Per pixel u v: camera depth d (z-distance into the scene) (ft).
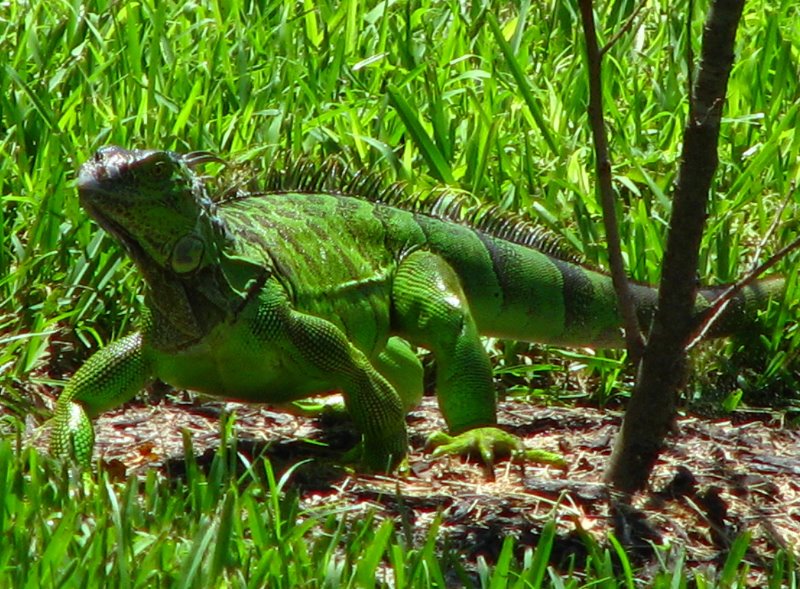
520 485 27.73
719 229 37.37
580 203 37.45
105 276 33.12
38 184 35.14
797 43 48.52
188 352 26.73
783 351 35.47
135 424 31.07
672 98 45.37
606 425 32.76
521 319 32.73
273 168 31.17
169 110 39.32
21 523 22.04
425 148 38.78
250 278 26.73
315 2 48.26
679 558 22.88
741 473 29.81
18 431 26.08
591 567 23.89
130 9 42.91
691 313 26.22
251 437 30.86
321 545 22.70
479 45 47.42
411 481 27.76
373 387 27.86
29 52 42.55
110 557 21.48
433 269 30.50
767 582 24.09
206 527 21.61
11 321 31.89
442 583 21.40
